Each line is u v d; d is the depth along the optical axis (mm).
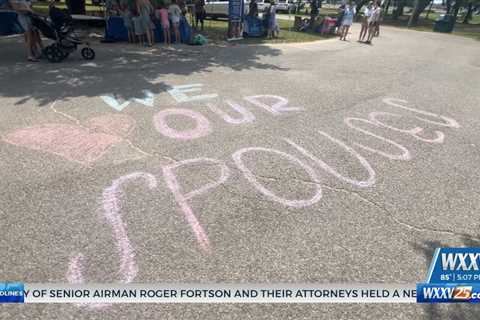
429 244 2850
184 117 5043
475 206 3398
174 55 9789
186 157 3906
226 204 3158
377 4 14438
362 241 2832
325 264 2584
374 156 4246
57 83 6430
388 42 15625
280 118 5266
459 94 7344
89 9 20531
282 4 31031
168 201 3143
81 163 3660
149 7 10641
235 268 2500
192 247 2656
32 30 7957
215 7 19297
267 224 2943
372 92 7055
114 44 10914
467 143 4824
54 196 3121
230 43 12484
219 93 6312
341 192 3457
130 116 4961
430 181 3781
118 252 2566
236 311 2174
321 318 2164
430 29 25391
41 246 2584
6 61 8023
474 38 20453
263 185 3477
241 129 4754
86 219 2865
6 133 4242
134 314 2117
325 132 4844
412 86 7762
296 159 4027
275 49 11820
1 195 3104
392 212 3213
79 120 4730
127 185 3330
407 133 5031
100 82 6617
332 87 7258
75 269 2410
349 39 15555
